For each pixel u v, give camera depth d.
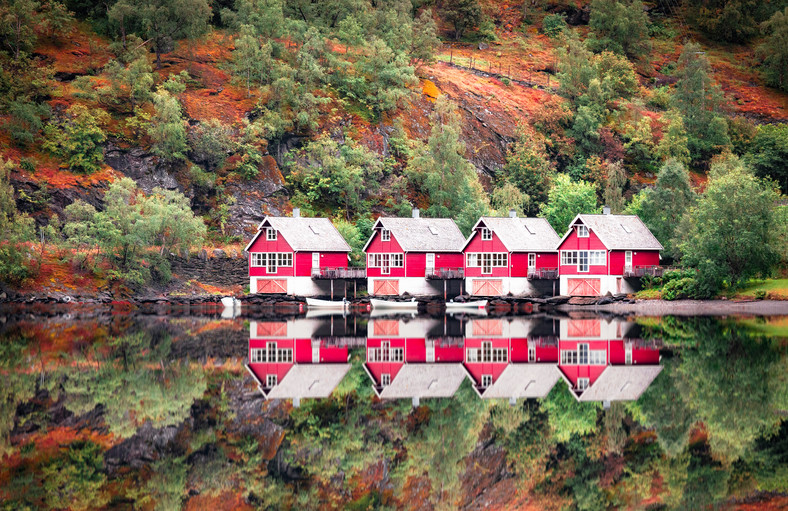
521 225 97.94
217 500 29.53
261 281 99.69
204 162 118.75
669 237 100.69
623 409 40.41
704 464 31.72
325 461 34.03
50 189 103.56
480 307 93.75
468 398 43.94
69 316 81.81
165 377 49.31
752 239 80.12
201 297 97.19
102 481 30.92
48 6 134.12
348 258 106.00
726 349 56.03
